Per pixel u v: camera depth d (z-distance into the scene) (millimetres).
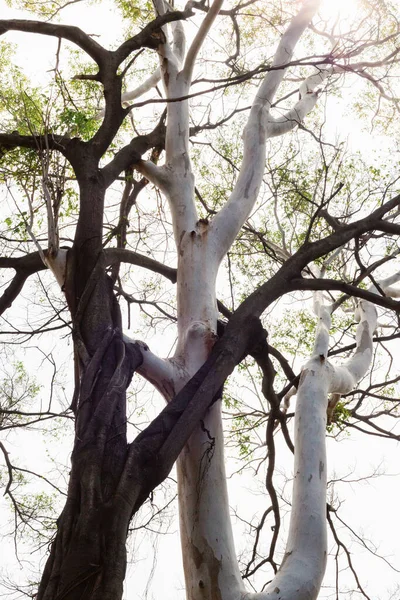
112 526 7230
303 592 8219
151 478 7883
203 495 9289
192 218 11102
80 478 7551
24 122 11391
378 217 11047
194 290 10406
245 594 8898
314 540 8625
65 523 7312
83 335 9031
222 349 9375
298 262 10414
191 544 9250
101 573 6930
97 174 10602
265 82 12148
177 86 11836
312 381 9984
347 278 14008
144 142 11688
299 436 9477
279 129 12234
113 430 8008
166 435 8266
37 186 10680
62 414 10859
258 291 10125
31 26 11469
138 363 9219
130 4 13797
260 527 12273
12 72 13133
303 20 12445
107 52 11570
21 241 11523
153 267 10969
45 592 6879
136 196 12906
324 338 10891
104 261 9812
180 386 9586
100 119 13641
